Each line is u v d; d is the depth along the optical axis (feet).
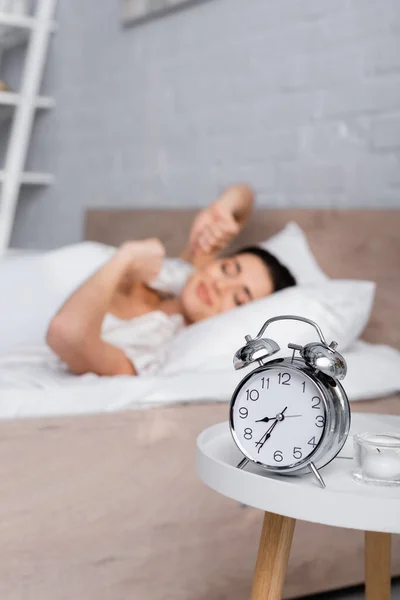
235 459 3.19
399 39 6.69
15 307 6.67
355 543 5.19
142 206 9.69
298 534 4.99
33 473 4.24
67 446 4.35
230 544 4.78
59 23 11.01
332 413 2.97
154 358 5.70
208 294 6.50
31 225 11.82
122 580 4.46
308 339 5.51
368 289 5.88
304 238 7.10
